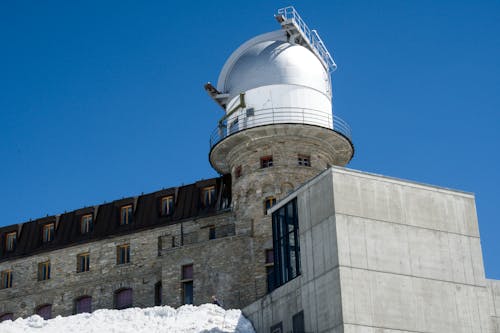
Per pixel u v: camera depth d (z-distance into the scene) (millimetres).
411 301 40500
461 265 42469
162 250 61000
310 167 59719
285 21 62688
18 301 67062
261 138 59969
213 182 64125
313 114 60594
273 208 46531
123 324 45469
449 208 43531
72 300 65188
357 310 39219
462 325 41188
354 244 40500
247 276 57219
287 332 43062
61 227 68875
